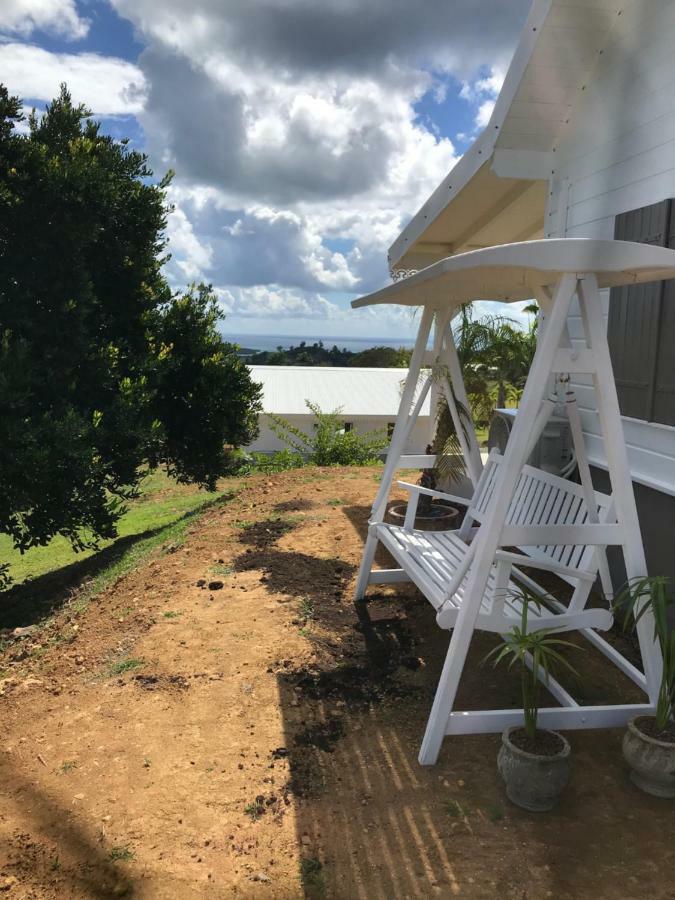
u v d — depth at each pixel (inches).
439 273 126.6
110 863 97.4
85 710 141.6
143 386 350.6
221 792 112.5
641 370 176.2
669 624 162.4
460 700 140.9
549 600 138.2
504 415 256.5
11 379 263.4
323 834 102.1
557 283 118.3
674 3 161.6
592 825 102.1
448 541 185.0
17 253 302.7
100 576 285.4
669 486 164.7
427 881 92.2
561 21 188.2
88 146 324.5
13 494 265.3
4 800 112.8
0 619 257.0
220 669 155.9
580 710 118.6
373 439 669.3
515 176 225.9
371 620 183.2
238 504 337.7
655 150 171.8
